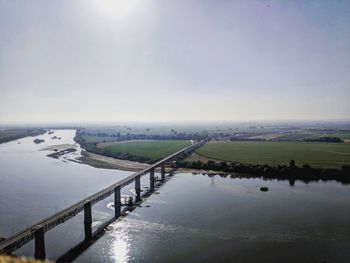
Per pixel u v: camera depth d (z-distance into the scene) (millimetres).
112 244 70188
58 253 66188
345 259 62094
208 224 81750
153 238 73062
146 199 108688
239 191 120188
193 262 61438
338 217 86688
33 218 86500
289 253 64750
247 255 63969
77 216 89312
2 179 141875
